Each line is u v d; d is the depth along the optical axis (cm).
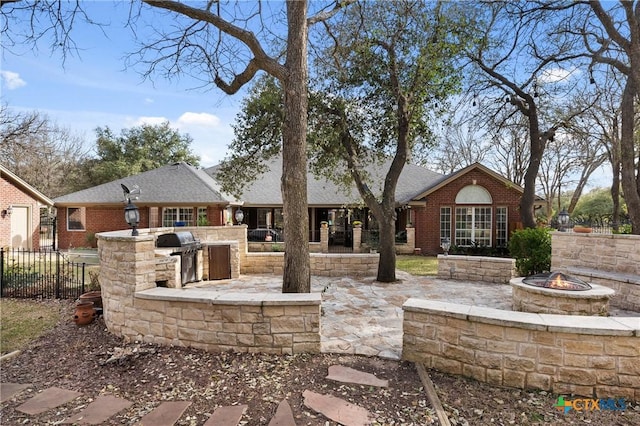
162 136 3319
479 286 873
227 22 575
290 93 580
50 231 2683
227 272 942
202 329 450
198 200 1777
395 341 475
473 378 373
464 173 1698
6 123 1961
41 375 417
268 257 1049
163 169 2059
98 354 468
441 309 391
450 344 388
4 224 1666
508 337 359
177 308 464
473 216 1711
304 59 589
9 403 351
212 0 678
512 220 1681
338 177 1055
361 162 1011
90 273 852
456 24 834
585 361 338
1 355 482
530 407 322
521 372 355
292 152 580
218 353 438
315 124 862
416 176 2078
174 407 327
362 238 1864
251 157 1020
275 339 432
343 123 895
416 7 842
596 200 3158
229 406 326
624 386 332
